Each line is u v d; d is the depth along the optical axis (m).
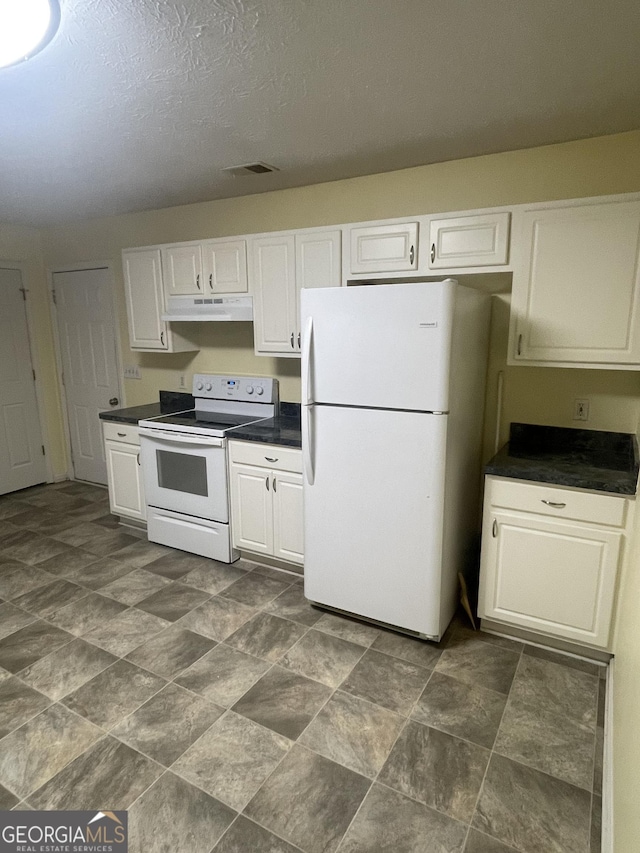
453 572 2.49
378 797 1.65
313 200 3.12
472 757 1.79
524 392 2.69
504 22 1.45
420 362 2.17
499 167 2.56
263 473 2.96
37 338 4.62
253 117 2.10
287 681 2.17
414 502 2.29
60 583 3.00
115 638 2.47
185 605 2.76
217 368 3.80
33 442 4.69
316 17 1.41
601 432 2.54
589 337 2.26
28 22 1.38
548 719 1.96
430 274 2.59
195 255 3.33
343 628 2.55
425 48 1.59
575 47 1.58
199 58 1.63
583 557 2.18
